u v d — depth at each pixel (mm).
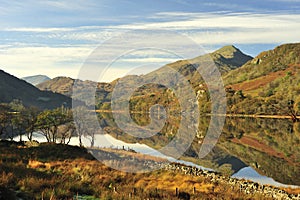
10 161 20484
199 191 17391
